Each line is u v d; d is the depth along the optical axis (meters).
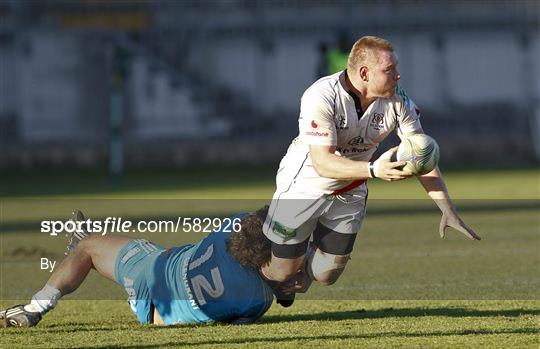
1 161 104.31
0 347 20.48
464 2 113.25
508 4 113.88
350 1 111.94
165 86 108.12
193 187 76.06
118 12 111.31
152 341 21.11
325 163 22.02
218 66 110.69
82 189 76.31
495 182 78.50
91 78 107.19
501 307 25.64
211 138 108.00
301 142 24.25
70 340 21.34
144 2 111.38
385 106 23.05
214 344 20.59
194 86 109.56
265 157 107.38
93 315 25.58
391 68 22.16
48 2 110.69
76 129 106.81
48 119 106.81
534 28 113.75
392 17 111.88
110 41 107.69
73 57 107.25
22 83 106.81
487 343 20.31
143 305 23.98
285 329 22.61
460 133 110.81
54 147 105.31
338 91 22.56
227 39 110.94
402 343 20.39
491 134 110.94
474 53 113.00
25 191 75.19
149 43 109.94
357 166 21.42
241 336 21.66
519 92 113.19
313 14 111.88
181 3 111.31
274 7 111.88
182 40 110.38
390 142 83.81
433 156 20.11
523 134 111.38
